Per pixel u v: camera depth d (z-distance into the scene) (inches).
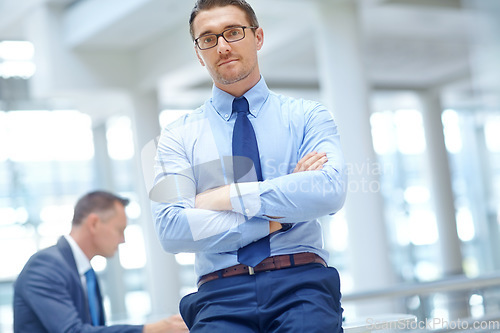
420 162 771.4
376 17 454.3
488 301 158.1
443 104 725.9
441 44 549.6
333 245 713.6
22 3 470.6
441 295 177.8
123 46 500.7
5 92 612.1
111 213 137.4
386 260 381.4
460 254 722.2
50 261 128.6
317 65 591.8
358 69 394.3
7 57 609.0
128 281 674.2
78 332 123.1
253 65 87.1
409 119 765.9
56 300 126.0
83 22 462.3
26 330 127.4
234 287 81.5
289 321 77.7
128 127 677.9
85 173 655.1
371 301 174.7
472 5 357.1
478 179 791.7
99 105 570.6
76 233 136.2
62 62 479.5
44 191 633.0
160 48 487.8
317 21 399.2
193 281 681.0
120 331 122.5
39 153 632.4
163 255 536.4
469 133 796.0
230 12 85.4
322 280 80.9
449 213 715.4
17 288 128.3
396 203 766.5
